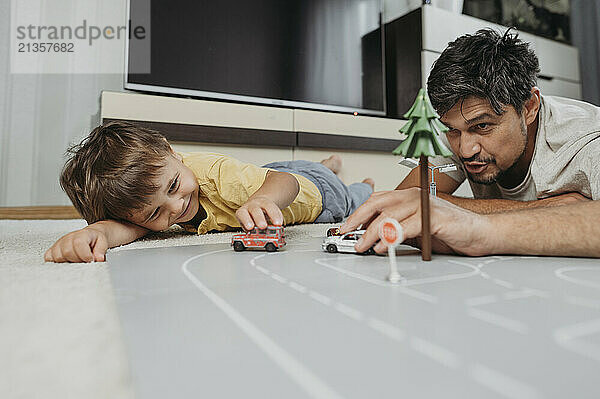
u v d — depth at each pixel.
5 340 0.25
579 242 0.47
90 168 0.83
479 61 0.68
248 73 2.11
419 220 0.48
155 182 0.81
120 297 0.33
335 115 2.10
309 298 0.32
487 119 0.69
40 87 1.98
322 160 2.03
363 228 0.60
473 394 0.16
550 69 2.74
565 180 0.73
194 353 0.21
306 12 2.25
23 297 0.35
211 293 0.34
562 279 0.37
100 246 0.59
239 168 1.02
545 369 0.18
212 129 1.81
